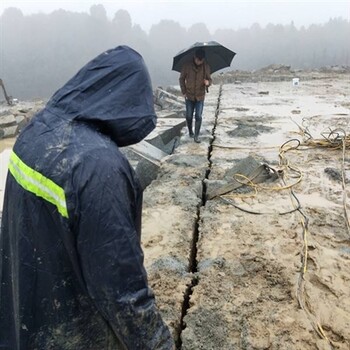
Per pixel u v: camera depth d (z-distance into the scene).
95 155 1.61
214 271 4.21
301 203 5.81
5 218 1.92
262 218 5.35
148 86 1.76
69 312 1.73
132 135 1.74
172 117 12.27
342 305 3.74
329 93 16.05
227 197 6.01
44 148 1.67
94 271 1.58
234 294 3.86
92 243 1.57
